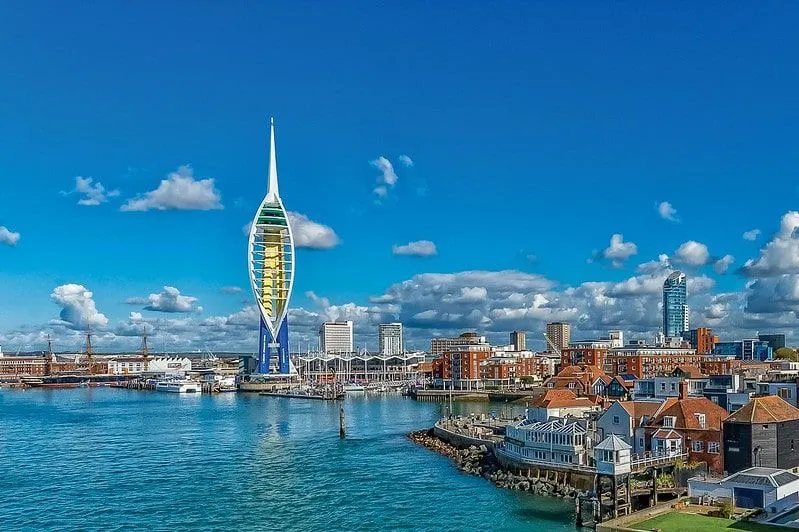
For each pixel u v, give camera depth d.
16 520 130.50
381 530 120.88
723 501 115.38
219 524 126.25
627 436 144.62
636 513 110.56
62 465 182.62
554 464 144.25
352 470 172.00
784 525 103.19
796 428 134.12
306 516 130.50
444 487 151.00
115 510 136.25
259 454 197.00
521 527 119.69
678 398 145.75
